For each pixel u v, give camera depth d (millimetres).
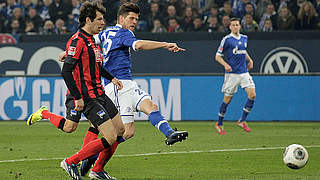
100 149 20656
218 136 39344
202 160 27641
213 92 51125
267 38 53312
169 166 25781
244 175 23094
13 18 62844
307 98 50625
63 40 55094
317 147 32812
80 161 21266
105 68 23750
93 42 20688
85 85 20531
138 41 21641
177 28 60125
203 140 36781
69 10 62500
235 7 60250
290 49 53250
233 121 51219
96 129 22906
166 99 51281
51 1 63906
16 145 34656
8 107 52906
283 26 58688
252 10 59594
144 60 53781
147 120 52125
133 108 23547
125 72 23562
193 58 53594
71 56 19969
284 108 50875
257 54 53375
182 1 61125
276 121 51062
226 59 53281
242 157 28641
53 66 54812
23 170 24688
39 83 52344
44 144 35156
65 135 40781
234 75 42500
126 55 23641
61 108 51938
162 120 22047
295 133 41344
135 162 27078
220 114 41469
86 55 20344
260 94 51094
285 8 58844
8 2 63500
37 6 63750
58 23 62219
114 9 59281
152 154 29922
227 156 29031
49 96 52125
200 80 51219
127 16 23219
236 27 42500
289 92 50781
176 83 51219
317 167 25219
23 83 52625
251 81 42969
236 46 42531
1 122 51844
